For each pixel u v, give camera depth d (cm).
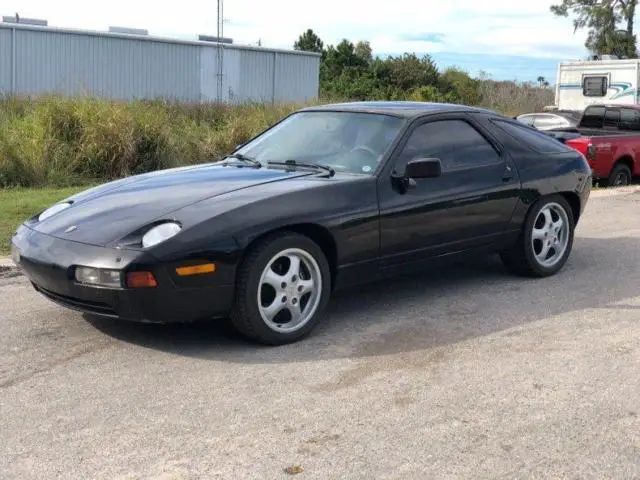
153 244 426
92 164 1198
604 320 532
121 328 498
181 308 434
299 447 340
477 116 604
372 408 382
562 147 671
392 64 4222
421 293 599
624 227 907
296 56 3509
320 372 429
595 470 322
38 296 570
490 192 579
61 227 468
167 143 1283
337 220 484
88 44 2844
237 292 449
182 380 416
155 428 358
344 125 568
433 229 543
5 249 692
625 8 4028
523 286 622
